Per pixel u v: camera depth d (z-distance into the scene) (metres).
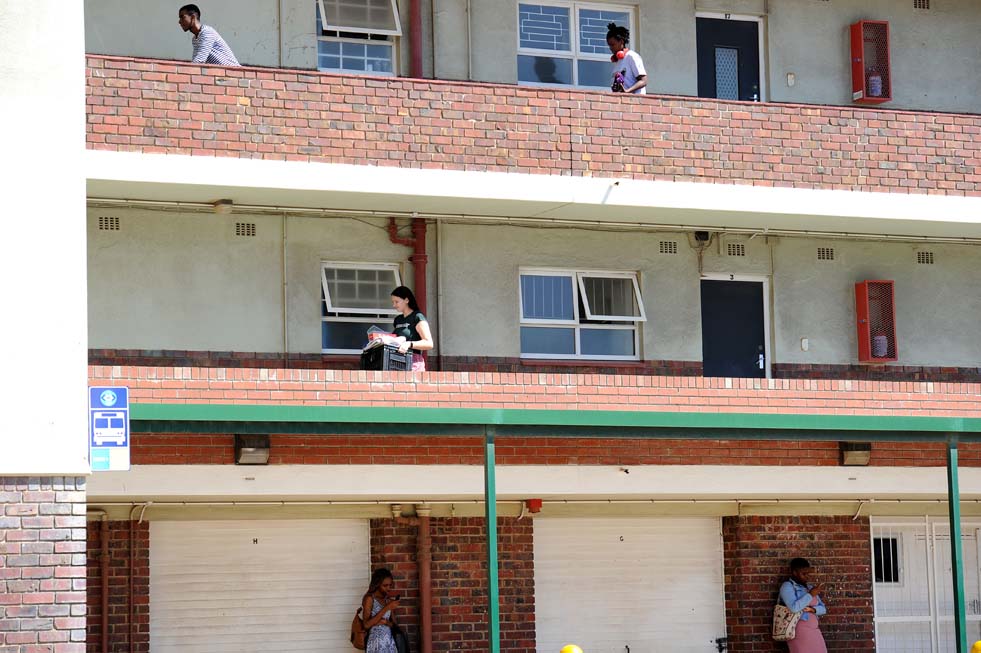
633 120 21.14
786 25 24.02
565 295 22.47
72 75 14.80
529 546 21.69
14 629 13.77
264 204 20.66
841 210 21.88
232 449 18.72
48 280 14.39
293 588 20.84
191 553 20.44
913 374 23.81
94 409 14.82
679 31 23.36
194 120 19.28
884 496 22.53
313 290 21.17
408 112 20.23
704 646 22.59
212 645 20.39
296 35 21.48
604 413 17.55
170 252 20.56
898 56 24.52
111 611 19.86
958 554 18.59
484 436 17.27
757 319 23.42
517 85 20.97
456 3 22.30
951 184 22.47
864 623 23.06
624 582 22.33
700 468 20.86
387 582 20.47
